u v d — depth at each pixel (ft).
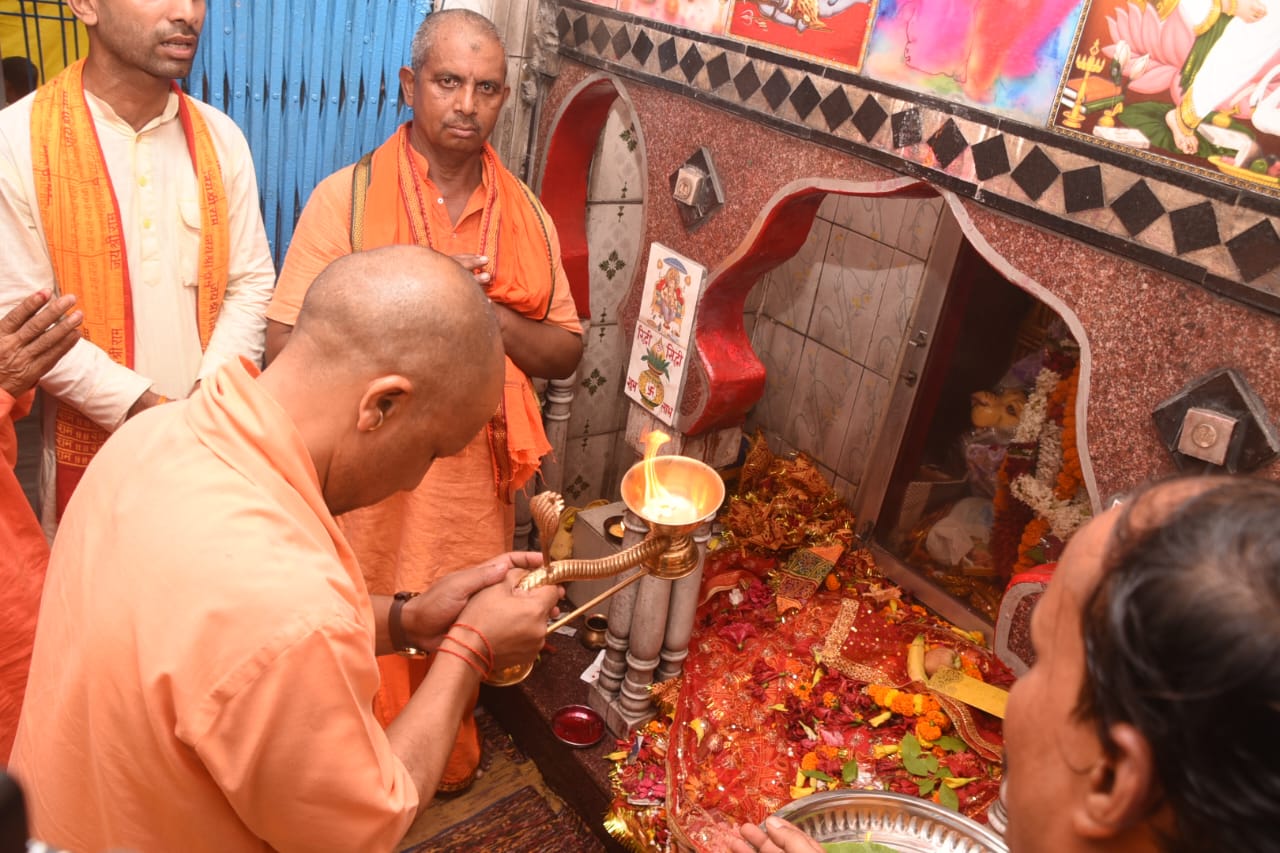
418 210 8.09
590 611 10.52
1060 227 5.82
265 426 3.80
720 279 8.20
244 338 8.44
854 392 12.40
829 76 6.98
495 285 8.26
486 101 7.95
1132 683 1.91
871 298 11.94
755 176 7.74
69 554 3.96
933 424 11.41
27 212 7.33
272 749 3.54
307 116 9.71
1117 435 5.82
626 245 11.91
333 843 3.79
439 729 4.37
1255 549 1.85
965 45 6.12
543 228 8.75
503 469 8.56
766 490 12.22
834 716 9.45
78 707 3.72
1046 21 5.68
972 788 8.70
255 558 3.56
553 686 9.82
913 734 9.29
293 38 9.32
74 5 7.10
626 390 9.41
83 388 7.42
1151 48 5.24
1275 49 4.77
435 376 4.02
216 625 3.48
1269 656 1.71
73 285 7.60
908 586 11.78
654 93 8.63
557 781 9.45
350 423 4.01
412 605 4.97
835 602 11.01
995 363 10.82
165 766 3.66
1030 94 5.86
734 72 7.74
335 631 3.56
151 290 7.91
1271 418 5.08
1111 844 2.10
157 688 3.51
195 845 3.88
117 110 7.48
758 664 9.87
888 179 6.78
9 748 6.56
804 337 13.00
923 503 11.68
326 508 3.99
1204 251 5.17
